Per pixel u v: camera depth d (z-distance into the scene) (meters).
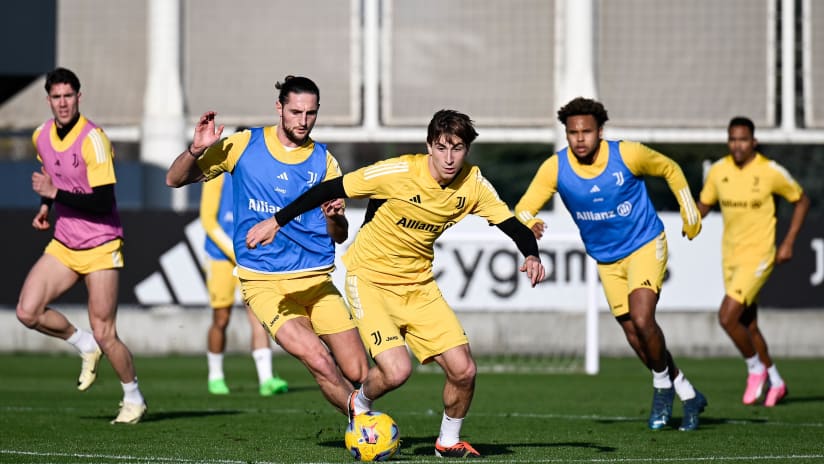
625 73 62.31
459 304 52.97
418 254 22.56
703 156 83.25
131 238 53.44
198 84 62.25
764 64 62.38
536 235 28.02
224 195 38.38
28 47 69.31
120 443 25.02
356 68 62.31
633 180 27.97
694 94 62.38
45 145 27.59
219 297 38.19
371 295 22.66
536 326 53.19
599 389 41.12
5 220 53.66
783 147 81.94
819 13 62.12
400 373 21.88
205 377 45.28
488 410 33.75
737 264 35.53
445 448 22.97
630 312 27.67
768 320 54.16
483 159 93.06
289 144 23.73
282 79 62.38
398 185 21.83
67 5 63.12
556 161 28.30
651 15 62.19
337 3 62.12
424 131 62.38
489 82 62.47
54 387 40.78
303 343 23.11
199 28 62.19
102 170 27.23
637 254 28.20
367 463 21.91
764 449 24.52
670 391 28.44
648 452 23.97
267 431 27.48
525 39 62.31
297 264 23.83
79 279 28.22
